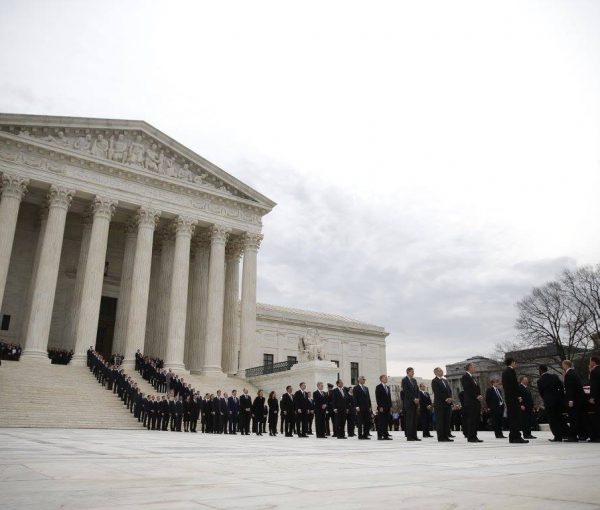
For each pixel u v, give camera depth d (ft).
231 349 175.83
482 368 295.89
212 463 28.32
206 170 173.06
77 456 31.86
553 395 52.21
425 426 68.39
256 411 85.05
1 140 136.98
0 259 129.90
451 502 14.73
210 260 168.35
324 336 268.82
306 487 18.38
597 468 23.61
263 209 182.80
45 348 131.13
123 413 99.14
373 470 24.34
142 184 158.81
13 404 90.89
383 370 288.10
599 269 187.52
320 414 73.20
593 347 187.83
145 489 17.95
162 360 147.84
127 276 161.17
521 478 20.21
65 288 167.22
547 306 195.31
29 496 16.30
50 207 142.00
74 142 149.59
